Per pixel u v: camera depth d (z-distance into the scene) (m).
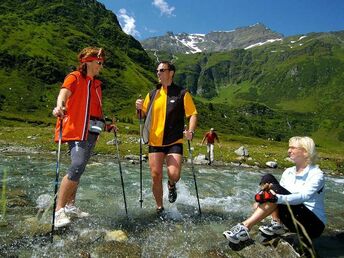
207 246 2.46
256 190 5.10
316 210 2.45
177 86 3.26
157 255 2.26
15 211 3.01
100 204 3.48
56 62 75.25
